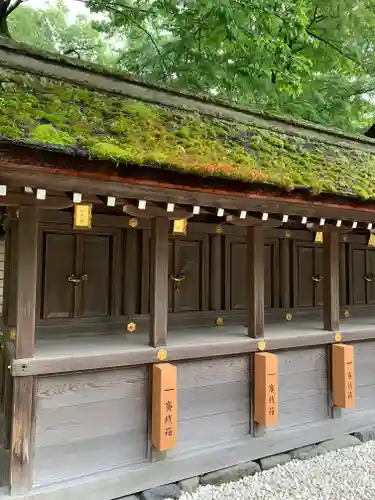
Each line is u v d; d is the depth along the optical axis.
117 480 2.82
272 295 4.66
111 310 3.59
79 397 2.83
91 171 2.23
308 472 3.40
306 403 3.94
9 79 2.75
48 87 2.92
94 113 2.83
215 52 7.45
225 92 8.10
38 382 2.69
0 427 3.31
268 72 6.96
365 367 4.40
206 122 3.61
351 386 3.96
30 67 3.06
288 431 3.73
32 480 2.62
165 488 2.94
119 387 2.98
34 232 2.66
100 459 2.88
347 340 4.15
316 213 3.52
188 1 6.51
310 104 8.90
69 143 2.15
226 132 3.55
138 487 2.87
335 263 4.10
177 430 3.20
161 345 3.11
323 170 3.56
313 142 4.37
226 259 4.31
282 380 3.79
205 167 2.49
